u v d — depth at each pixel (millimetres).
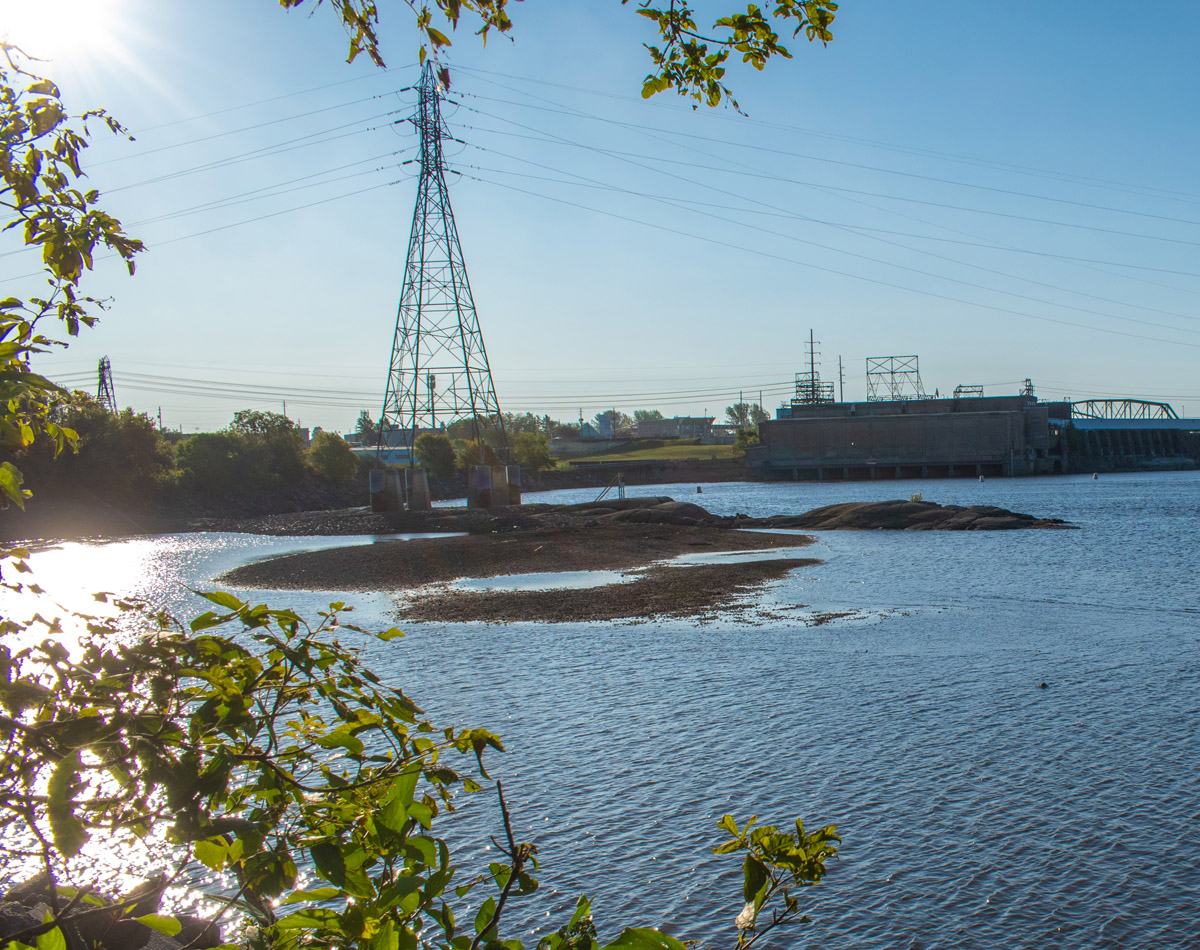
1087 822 13227
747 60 3990
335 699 3232
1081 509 97500
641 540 63812
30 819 2586
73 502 91312
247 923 2896
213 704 2951
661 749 17000
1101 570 44219
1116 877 11602
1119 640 26531
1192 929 10406
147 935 7734
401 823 3055
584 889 11656
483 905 3266
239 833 2738
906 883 11609
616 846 12859
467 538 68312
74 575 51875
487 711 19859
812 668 23422
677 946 2826
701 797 14594
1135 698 19750
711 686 21719
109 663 2883
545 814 14016
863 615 31891
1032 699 19875
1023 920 10695
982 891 11375
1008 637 27312
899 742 17078
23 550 3318
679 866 12219
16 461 85625
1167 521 77250
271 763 3008
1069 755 16094
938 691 20750
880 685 21438
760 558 53000
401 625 31484
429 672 23812
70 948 2652
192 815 2682
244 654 3115
